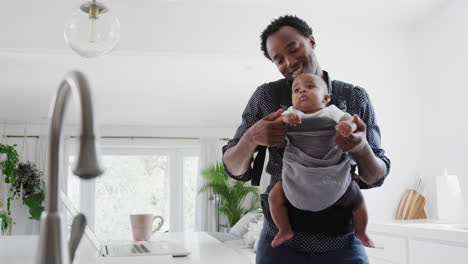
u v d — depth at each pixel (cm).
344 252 92
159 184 730
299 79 97
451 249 202
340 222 92
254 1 313
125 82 481
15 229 654
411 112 338
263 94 102
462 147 293
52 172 38
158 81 478
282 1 313
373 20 337
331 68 329
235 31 317
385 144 330
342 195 92
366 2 314
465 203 288
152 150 732
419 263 224
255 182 102
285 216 94
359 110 99
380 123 331
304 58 97
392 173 330
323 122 92
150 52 310
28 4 301
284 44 97
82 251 115
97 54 163
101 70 437
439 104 317
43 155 675
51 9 301
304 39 98
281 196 95
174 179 732
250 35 317
